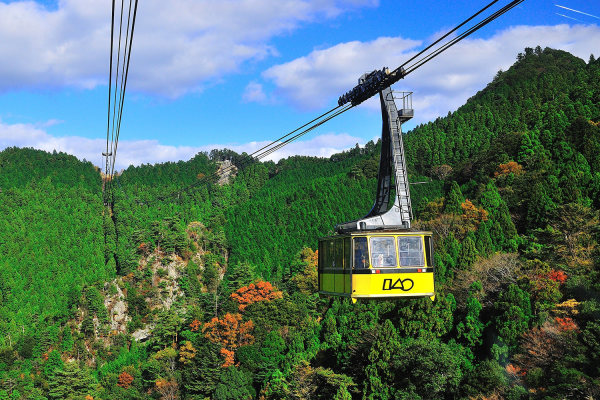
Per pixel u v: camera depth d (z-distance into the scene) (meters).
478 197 129.75
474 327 70.44
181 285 188.12
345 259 27.52
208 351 107.94
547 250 83.62
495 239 100.38
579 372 52.19
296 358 87.44
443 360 64.00
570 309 64.62
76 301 175.38
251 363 103.56
